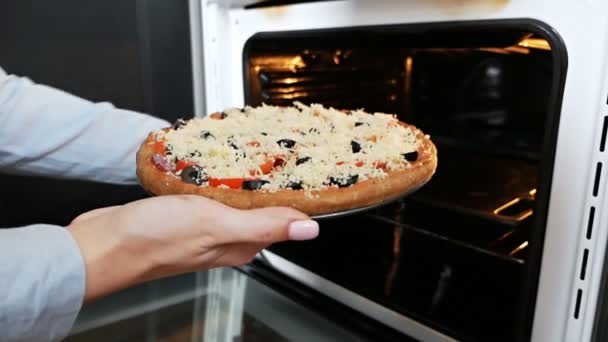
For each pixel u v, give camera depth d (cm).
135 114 64
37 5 65
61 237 35
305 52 73
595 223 43
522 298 48
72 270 34
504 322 55
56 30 67
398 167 44
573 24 42
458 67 93
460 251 74
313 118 58
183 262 38
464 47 58
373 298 62
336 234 79
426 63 91
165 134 54
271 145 49
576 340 46
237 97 73
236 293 73
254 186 41
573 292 45
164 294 73
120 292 73
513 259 56
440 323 56
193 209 36
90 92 71
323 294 69
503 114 93
